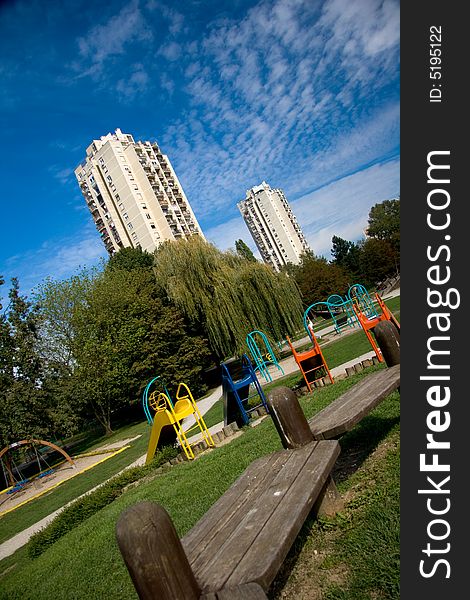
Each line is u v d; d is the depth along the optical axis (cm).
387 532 250
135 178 7569
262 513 225
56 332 3206
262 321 2438
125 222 7638
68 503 1159
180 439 909
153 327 2767
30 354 2597
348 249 7956
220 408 1599
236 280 2492
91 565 471
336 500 305
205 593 168
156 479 818
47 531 749
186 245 2666
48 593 445
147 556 164
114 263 4519
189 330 2964
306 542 287
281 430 315
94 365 2905
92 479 1380
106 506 793
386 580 217
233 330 2433
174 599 162
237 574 172
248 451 623
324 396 782
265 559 174
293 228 14225
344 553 255
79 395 2730
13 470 3020
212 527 234
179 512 478
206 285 2597
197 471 675
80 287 3312
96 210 7969
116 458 1677
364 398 363
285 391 319
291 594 243
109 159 7531
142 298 2975
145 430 2316
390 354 461
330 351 1594
